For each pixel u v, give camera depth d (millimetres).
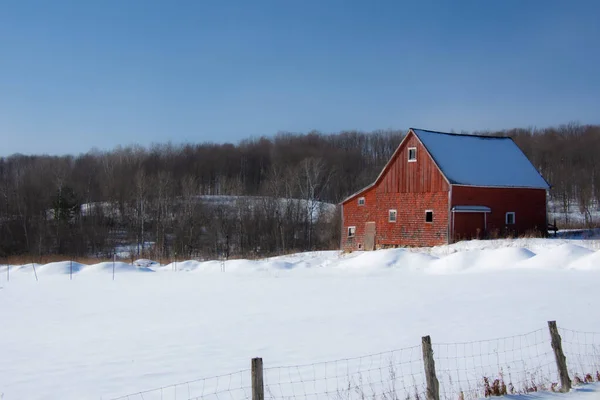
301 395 11609
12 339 19625
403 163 48344
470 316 19078
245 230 72875
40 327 21734
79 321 22703
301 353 15352
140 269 41969
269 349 16094
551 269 29828
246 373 13805
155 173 110125
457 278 29156
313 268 37969
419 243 46594
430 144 47688
